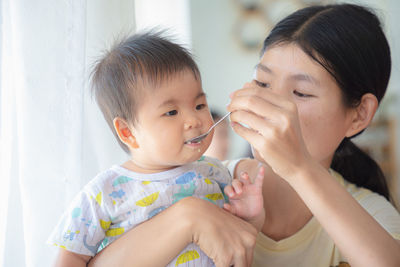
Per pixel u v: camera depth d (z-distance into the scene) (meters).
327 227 0.73
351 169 1.13
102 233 0.85
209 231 0.80
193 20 3.65
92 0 1.10
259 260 1.01
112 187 0.87
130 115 0.84
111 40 1.12
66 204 0.99
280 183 1.05
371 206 1.02
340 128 0.96
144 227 0.83
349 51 0.90
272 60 0.93
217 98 3.81
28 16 0.95
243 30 3.67
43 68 0.97
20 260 1.00
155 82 0.82
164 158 0.83
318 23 0.91
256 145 0.73
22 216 1.00
